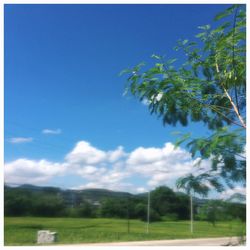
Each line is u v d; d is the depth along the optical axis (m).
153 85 4.72
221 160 3.81
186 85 4.64
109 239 33.44
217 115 4.83
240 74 4.42
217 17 4.04
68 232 41.16
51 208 61.22
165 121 4.86
